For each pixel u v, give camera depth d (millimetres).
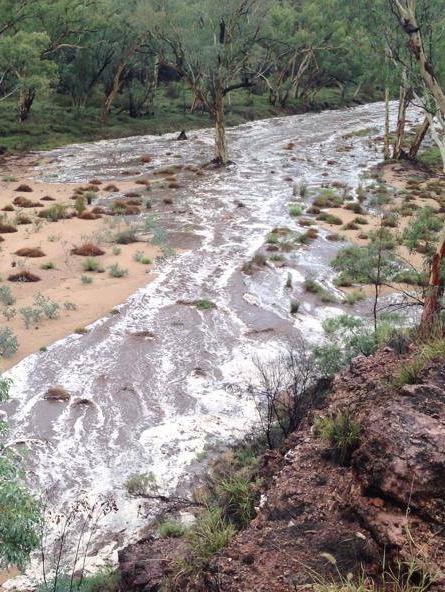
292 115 67188
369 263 16266
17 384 13062
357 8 16500
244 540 5703
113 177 36812
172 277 19969
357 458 5633
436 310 11492
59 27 46719
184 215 28359
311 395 10289
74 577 7723
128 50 51844
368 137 54812
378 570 4852
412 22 12547
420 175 39750
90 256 21438
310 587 4824
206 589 5375
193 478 10219
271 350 15070
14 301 17266
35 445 11070
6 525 6348
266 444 10008
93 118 54031
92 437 11461
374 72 24219
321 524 5531
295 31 63156
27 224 25844
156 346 15109
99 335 15477
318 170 41031
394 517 5082
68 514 9336
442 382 6695
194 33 38844
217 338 15711
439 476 5020
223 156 41062
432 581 4367
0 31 40750
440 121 13953
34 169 38750
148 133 53688
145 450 11109
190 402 12727
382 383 7117
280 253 22766
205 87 46094
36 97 54250
